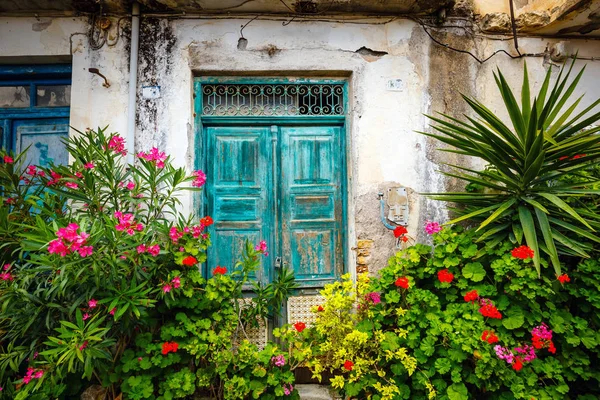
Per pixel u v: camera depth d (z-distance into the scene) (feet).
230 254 11.52
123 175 10.29
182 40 11.37
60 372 7.52
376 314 9.89
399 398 9.04
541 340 8.52
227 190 11.63
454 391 8.61
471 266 9.50
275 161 11.70
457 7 11.92
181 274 9.19
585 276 9.21
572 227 8.93
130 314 8.14
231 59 11.39
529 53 12.41
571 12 11.15
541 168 9.35
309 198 11.80
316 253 11.71
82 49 11.25
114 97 11.19
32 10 11.19
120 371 8.69
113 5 11.07
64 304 8.30
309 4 11.18
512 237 9.37
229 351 9.18
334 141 11.97
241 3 11.05
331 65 11.57
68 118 12.00
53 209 9.04
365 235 11.27
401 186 11.50
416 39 11.89
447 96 11.91
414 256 10.00
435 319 9.17
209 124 11.71
